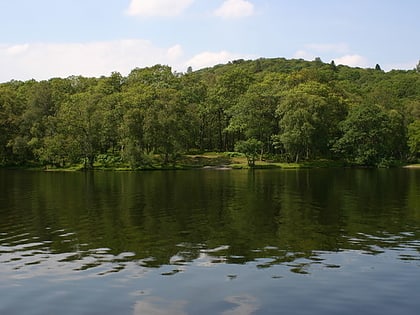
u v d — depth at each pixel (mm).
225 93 140250
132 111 107062
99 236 29703
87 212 39281
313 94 124312
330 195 51750
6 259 24234
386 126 116438
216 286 19906
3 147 115312
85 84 149875
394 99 153875
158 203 45000
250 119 119938
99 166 109938
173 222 34469
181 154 123188
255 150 110000
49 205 43594
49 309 17578
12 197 50219
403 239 28781
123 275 21422
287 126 111812
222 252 25547
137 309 17531
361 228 32250
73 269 22375
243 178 77625
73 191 56625
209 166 113375
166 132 109188
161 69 160750
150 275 21391
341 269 22312
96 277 21141
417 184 65500
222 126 140125
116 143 120188
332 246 26922
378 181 70938
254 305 17875
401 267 22672
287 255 24906
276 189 58594
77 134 106938
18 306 17875
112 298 18609
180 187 61469
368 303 18062
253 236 29625
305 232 30906
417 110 143750
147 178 78688
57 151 104500
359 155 114562
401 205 43500
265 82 150000
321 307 17672
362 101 139500
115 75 145500
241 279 20797
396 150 128875
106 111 110562
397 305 17859
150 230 31531
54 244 27531
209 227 32625
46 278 21031
